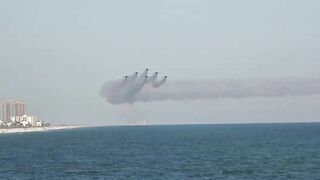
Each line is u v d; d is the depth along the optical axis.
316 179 119.25
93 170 142.38
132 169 143.88
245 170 138.38
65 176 130.00
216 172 135.12
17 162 171.25
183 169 142.88
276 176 125.50
